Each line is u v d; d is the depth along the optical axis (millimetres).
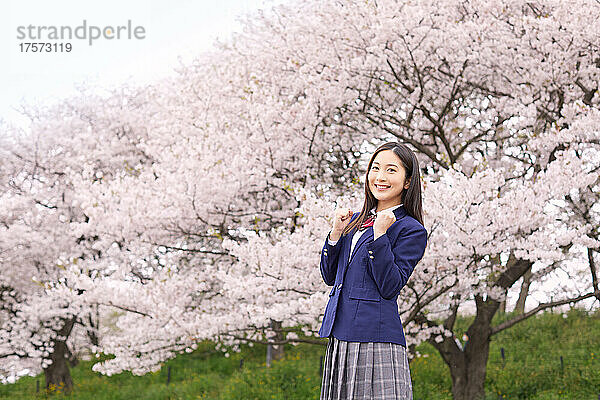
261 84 10031
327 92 9016
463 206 6926
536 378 11695
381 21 8500
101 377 15445
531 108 8109
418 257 2590
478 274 8352
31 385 15641
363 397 2447
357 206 7184
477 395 10016
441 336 9508
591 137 8195
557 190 7285
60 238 12836
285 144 9102
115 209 8766
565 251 9102
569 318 15594
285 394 11906
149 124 12766
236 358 15727
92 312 14789
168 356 9578
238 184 8500
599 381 11219
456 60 9016
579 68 9023
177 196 8344
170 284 8875
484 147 10250
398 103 10445
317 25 9805
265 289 7715
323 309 7094
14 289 13742
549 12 8930
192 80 11047
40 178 13695
